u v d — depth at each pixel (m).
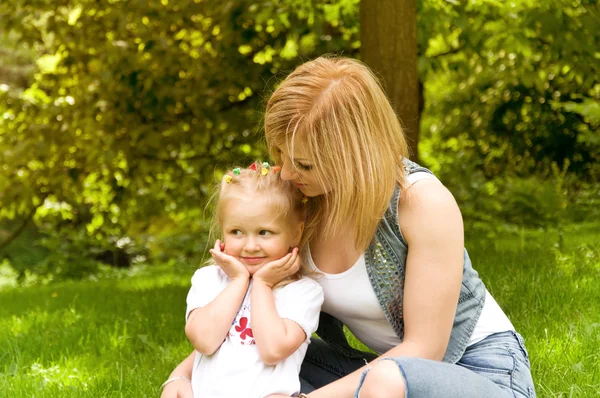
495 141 13.62
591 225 9.43
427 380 2.10
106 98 9.22
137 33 8.77
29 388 3.84
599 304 4.59
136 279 10.72
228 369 2.59
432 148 14.23
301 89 2.37
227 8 8.41
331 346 2.99
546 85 12.27
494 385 2.25
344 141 2.34
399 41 6.63
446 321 2.43
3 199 9.92
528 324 4.30
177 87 9.48
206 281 2.80
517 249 7.30
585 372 3.44
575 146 12.93
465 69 9.73
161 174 10.54
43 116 9.37
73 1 9.27
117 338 5.12
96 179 10.23
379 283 2.52
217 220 2.86
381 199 2.38
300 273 2.72
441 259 2.42
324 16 8.44
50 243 13.40
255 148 10.45
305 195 2.75
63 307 6.96
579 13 8.53
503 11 8.47
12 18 9.30
